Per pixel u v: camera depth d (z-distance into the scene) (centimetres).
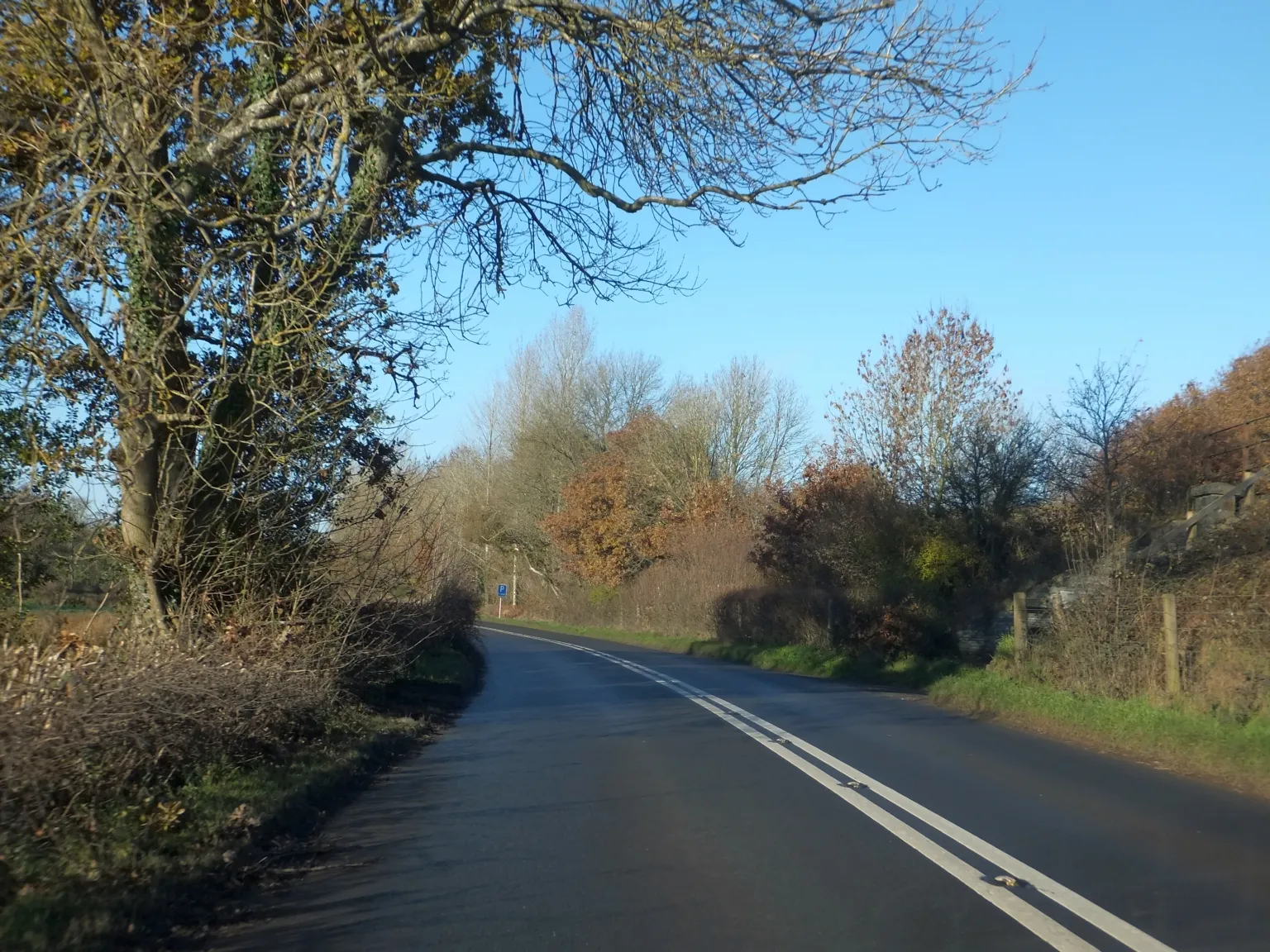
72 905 541
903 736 1288
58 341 889
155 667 779
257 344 1009
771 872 673
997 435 2881
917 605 2545
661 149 1141
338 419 1132
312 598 1180
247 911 599
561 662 2872
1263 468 2112
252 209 1114
